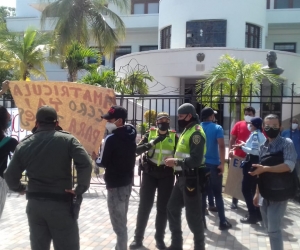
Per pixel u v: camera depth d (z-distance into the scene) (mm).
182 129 5242
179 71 20359
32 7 32875
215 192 6426
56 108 7723
